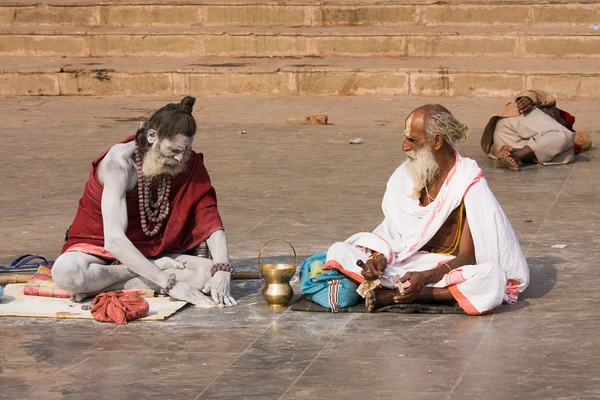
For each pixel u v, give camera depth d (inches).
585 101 622.5
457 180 260.4
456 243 266.1
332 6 744.3
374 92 663.1
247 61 712.4
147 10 771.4
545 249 322.7
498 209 263.0
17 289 281.9
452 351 232.5
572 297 272.5
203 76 679.1
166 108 266.4
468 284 256.2
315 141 527.8
